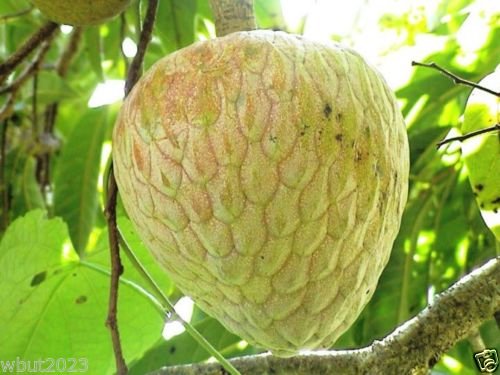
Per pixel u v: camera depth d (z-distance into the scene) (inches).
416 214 21.7
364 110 12.8
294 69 12.7
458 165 21.5
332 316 12.6
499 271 15.3
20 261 17.7
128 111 13.5
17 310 18.2
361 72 13.2
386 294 21.4
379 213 12.8
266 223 12.2
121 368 14.6
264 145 12.3
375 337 21.3
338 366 15.6
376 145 12.8
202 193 12.4
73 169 25.5
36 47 18.8
